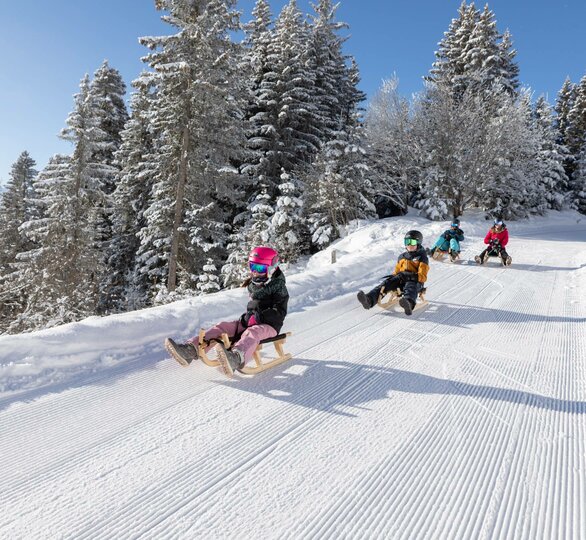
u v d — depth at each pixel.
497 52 34.72
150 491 2.40
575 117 43.94
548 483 2.55
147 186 21.89
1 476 2.47
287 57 25.11
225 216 22.05
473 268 10.66
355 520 2.21
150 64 18.33
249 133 23.12
